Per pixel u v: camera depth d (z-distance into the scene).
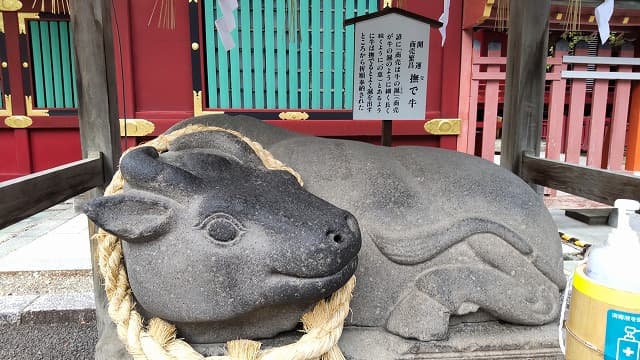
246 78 4.70
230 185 0.99
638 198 1.47
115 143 2.03
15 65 4.92
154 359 0.98
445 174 1.32
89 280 2.91
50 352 2.28
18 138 5.07
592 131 4.79
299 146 1.37
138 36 4.57
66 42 5.00
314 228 0.93
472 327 1.24
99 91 1.93
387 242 1.18
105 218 0.91
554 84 4.60
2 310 2.54
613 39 4.67
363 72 2.70
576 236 3.58
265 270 0.93
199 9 4.54
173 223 0.94
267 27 4.61
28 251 3.45
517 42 2.10
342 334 1.19
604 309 0.78
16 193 1.36
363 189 1.24
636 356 0.76
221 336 1.08
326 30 4.64
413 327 1.16
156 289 0.96
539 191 2.30
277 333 1.12
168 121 4.66
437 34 4.66
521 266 1.21
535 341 1.18
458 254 1.20
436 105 4.82
